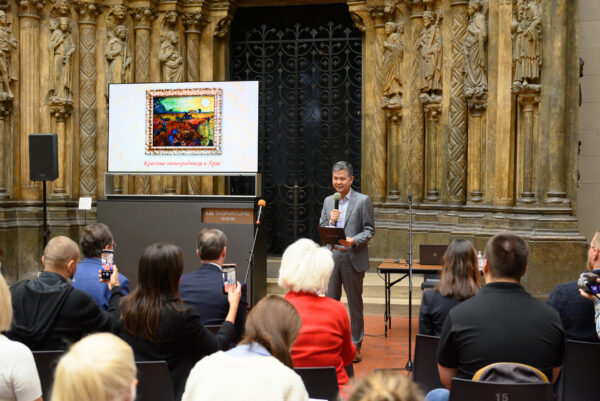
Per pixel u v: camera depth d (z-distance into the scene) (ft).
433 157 32.53
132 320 10.98
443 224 31.65
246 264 24.94
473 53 29.86
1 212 32.17
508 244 10.21
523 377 9.34
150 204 25.84
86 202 31.78
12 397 8.87
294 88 37.32
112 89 27.25
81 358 5.19
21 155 33.45
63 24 33.32
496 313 9.93
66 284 12.37
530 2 27.71
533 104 28.17
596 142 32.40
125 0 34.81
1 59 32.35
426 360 13.42
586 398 12.31
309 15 37.14
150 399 10.50
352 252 21.67
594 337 12.96
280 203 37.76
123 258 26.00
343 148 36.83
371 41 35.01
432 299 13.92
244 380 7.27
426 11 31.96
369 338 24.89
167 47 35.47
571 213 27.55
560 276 26.94
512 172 28.99
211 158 26.61
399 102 33.50
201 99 26.61
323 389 10.42
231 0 36.42
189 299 13.46
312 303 11.61
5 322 8.73
